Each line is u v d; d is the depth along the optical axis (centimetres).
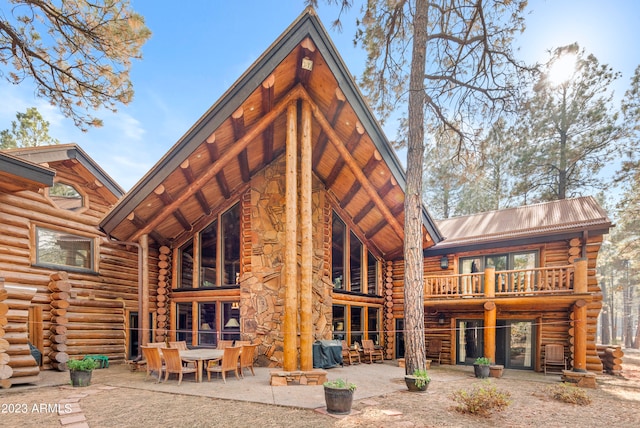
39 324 863
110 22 848
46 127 1831
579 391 725
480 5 935
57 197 988
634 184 1883
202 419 513
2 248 801
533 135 1667
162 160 853
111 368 957
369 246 1361
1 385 651
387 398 688
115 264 1088
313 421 521
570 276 1007
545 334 1126
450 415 584
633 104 1598
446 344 1296
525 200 1977
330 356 1017
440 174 1568
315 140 1045
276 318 998
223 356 770
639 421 589
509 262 1235
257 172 1103
